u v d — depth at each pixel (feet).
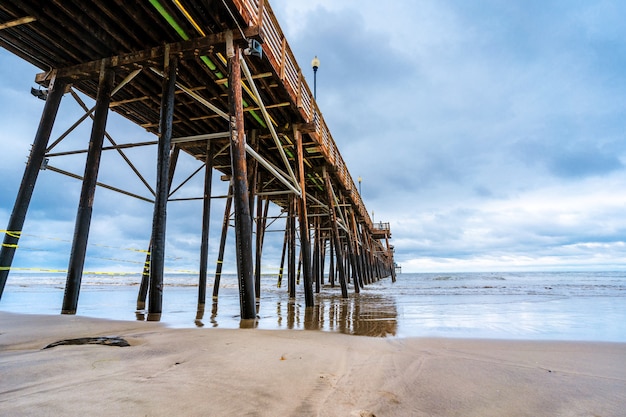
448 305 32.19
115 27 22.84
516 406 6.58
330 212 48.39
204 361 8.57
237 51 22.48
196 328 14.98
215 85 30.68
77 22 21.50
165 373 7.51
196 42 22.89
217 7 21.24
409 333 16.12
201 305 32.91
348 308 29.17
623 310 27.76
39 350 9.84
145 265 31.73
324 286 92.99
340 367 8.93
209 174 38.63
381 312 25.85
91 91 30.17
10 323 14.94
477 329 17.80
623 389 7.82
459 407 6.42
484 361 10.41
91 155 22.58
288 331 14.99
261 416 5.45
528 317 23.26
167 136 21.39
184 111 34.65
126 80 24.39
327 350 10.78
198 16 21.66
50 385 6.49
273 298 43.39
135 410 5.45
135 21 21.71
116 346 10.06
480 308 29.27
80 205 21.38
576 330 17.74
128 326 14.98
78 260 20.47
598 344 13.52
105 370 7.56
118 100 31.83
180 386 6.70
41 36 22.89
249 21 23.04
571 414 6.25
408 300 39.04
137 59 24.07
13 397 5.81
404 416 5.84
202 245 36.06
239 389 6.70
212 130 38.73
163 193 20.10
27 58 25.22
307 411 5.80
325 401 6.37
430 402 6.63
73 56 24.76
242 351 9.79
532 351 12.17
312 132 39.06
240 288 19.13
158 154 20.85
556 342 13.89
